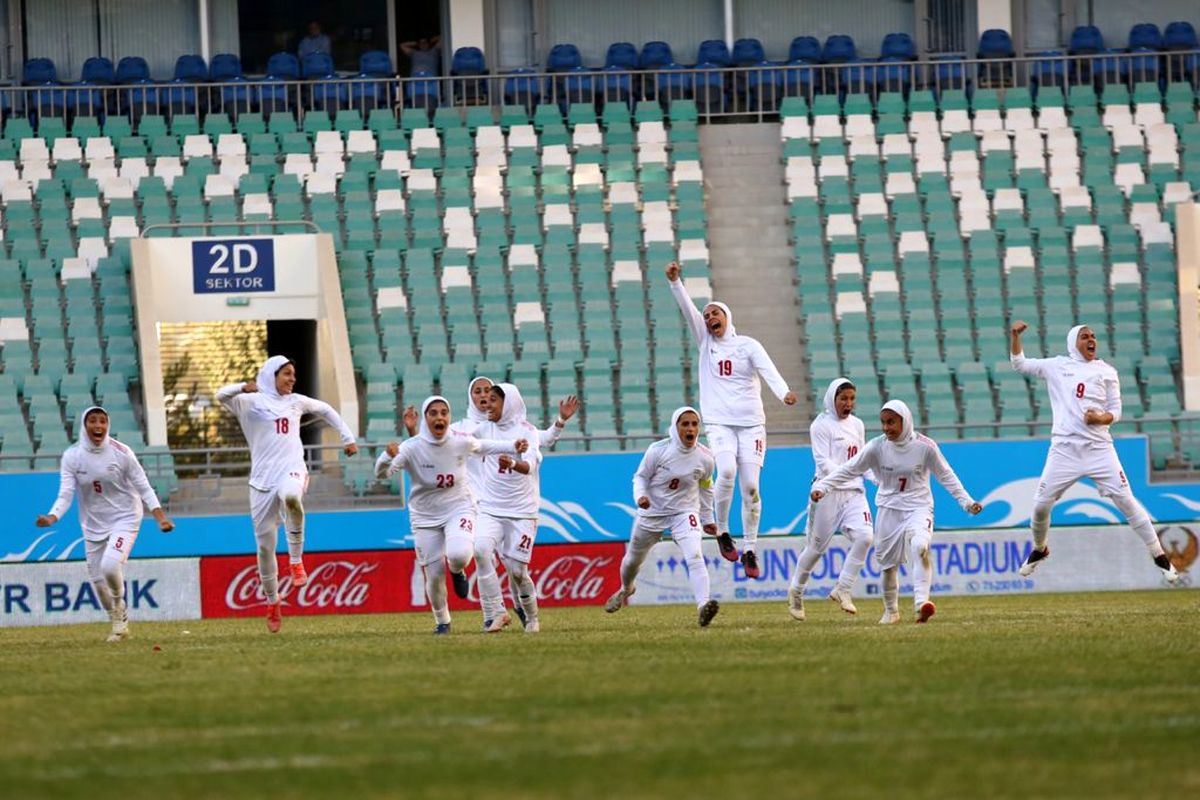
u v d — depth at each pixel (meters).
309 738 34.34
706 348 71.19
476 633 64.19
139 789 29.08
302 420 123.19
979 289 125.94
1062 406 71.31
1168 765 29.80
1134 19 149.38
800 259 128.38
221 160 132.88
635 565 65.81
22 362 116.62
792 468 97.06
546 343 120.12
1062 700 37.56
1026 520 98.38
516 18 147.12
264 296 119.94
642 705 37.97
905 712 36.09
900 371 119.50
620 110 139.25
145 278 117.88
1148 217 131.50
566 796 27.72
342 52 146.38
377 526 95.94
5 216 127.00
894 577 64.06
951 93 141.62
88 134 136.12
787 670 44.47
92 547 67.38
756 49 144.38
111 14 144.38
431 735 34.34
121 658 54.78
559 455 97.25
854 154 136.50
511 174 132.88
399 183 132.12
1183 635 53.56
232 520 95.62
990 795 27.38
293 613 93.12
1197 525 98.62
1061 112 139.88
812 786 28.22
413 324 121.50
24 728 36.78
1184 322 122.06
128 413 113.44
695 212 131.38
